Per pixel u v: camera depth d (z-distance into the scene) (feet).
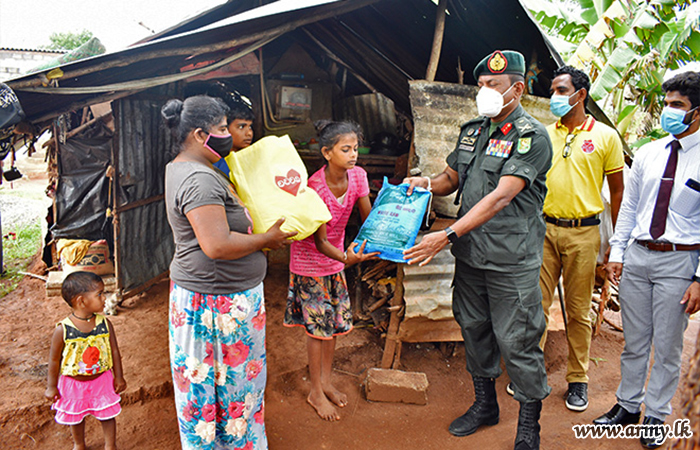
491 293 8.60
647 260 8.73
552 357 12.72
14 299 15.07
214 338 6.85
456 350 12.71
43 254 17.72
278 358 12.10
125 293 14.64
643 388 9.38
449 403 10.78
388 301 13.46
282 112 18.53
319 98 19.49
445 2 12.00
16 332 12.76
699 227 8.22
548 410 10.41
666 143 8.60
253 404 7.49
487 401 9.59
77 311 7.89
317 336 9.72
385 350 11.96
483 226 8.41
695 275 8.14
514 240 8.25
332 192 9.34
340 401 10.41
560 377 11.83
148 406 10.00
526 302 8.30
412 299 11.63
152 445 8.83
